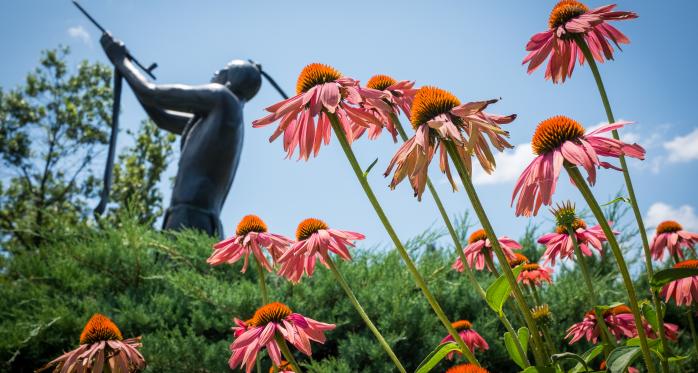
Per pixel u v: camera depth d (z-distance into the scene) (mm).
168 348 5688
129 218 7641
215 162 9672
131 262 7266
